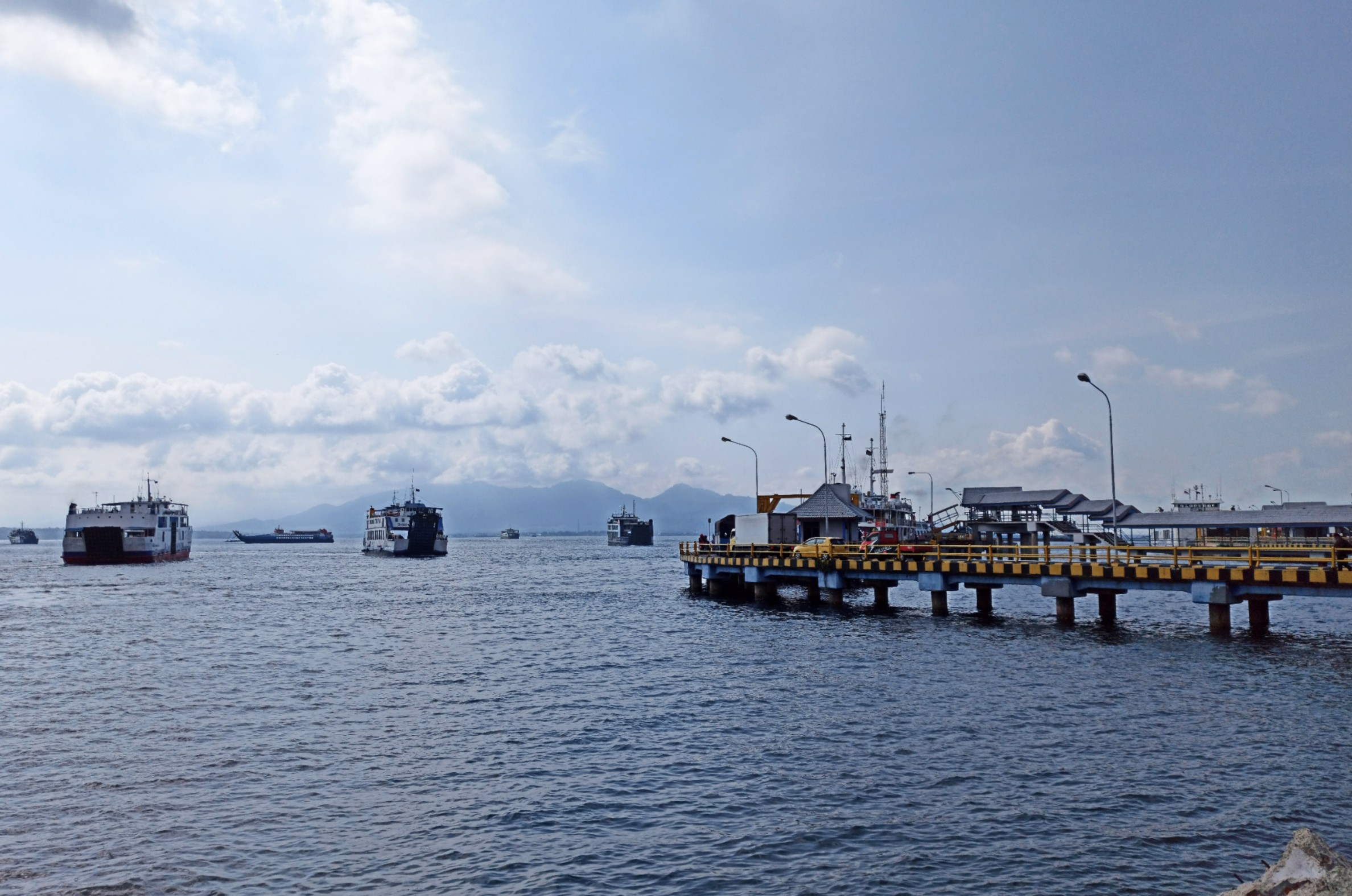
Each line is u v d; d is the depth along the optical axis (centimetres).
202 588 8938
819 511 7525
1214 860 1509
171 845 1620
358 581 9931
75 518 14050
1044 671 3184
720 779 1983
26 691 3086
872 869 1490
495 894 1412
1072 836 1619
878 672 3238
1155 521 9694
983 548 4888
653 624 5084
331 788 1948
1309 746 2177
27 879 1471
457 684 3177
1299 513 9081
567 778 2009
